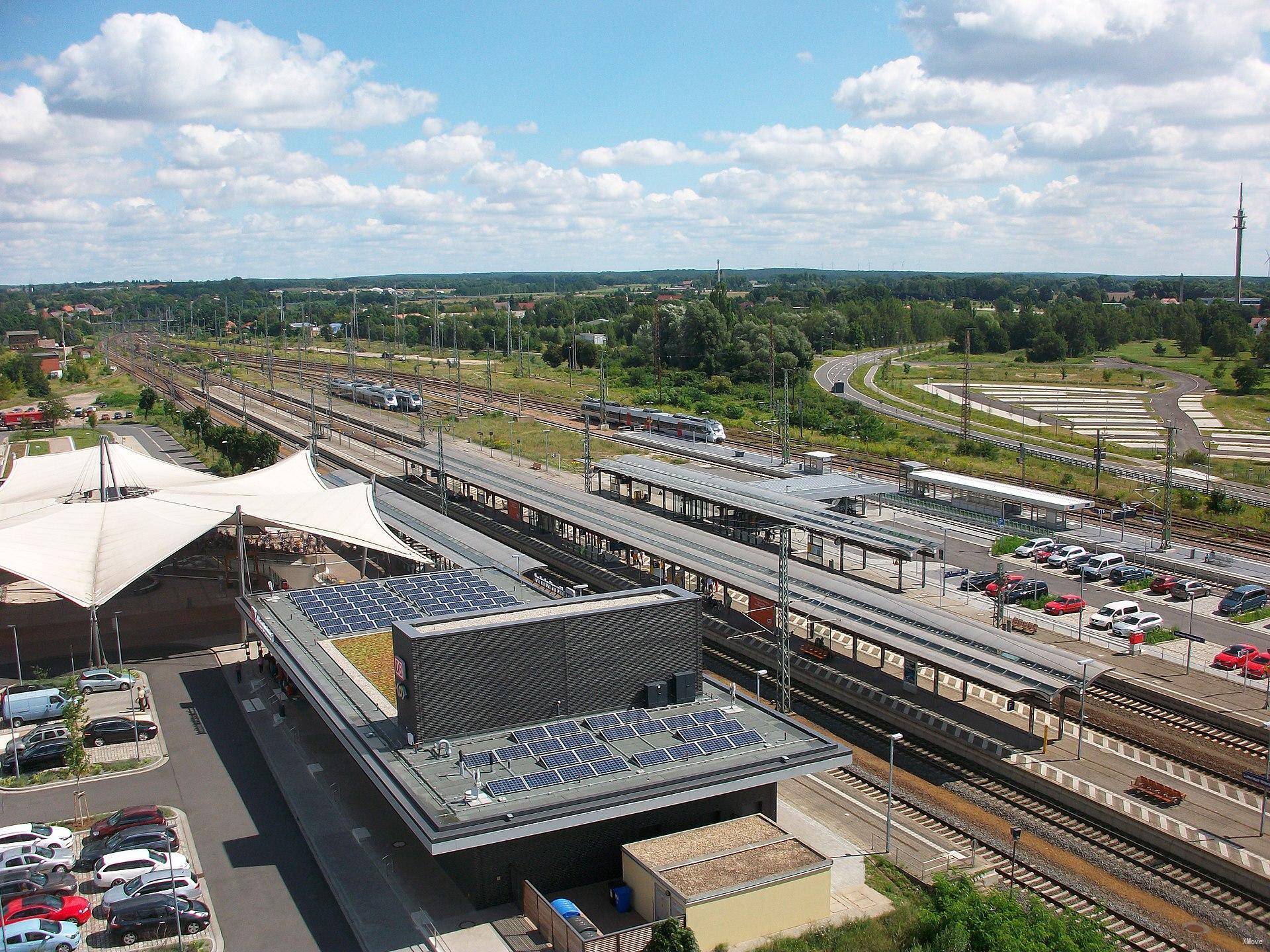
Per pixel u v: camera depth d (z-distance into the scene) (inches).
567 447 5251.0
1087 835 1700.3
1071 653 2346.2
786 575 2142.0
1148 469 4589.1
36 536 2576.3
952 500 3885.3
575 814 1428.4
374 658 2022.6
